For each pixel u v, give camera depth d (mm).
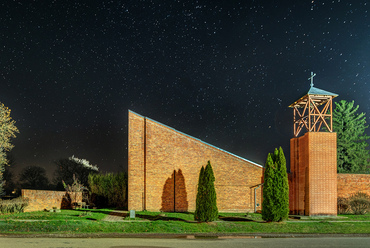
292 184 24953
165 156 25281
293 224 20031
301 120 24984
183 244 14195
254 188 25156
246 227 19172
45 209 25297
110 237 15992
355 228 19234
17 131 26984
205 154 25422
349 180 25438
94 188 30953
